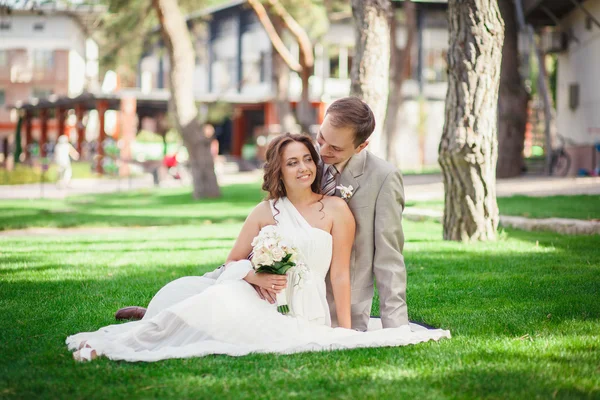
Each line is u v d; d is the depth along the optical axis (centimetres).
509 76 2053
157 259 812
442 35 3941
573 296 555
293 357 385
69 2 2236
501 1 2008
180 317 398
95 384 340
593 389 327
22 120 4112
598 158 2127
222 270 443
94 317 500
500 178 2067
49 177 3197
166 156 3081
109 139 3475
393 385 335
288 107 2616
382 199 433
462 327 462
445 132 896
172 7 1931
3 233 1195
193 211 1611
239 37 4072
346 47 3878
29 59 4853
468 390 327
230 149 4756
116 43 2350
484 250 822
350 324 432
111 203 1916
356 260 441
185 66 1967
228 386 335
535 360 376
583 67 2266
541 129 2823
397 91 2733
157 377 349
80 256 845
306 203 435
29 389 334
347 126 411
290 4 2291
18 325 472
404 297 437
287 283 417
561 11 2341
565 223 985
